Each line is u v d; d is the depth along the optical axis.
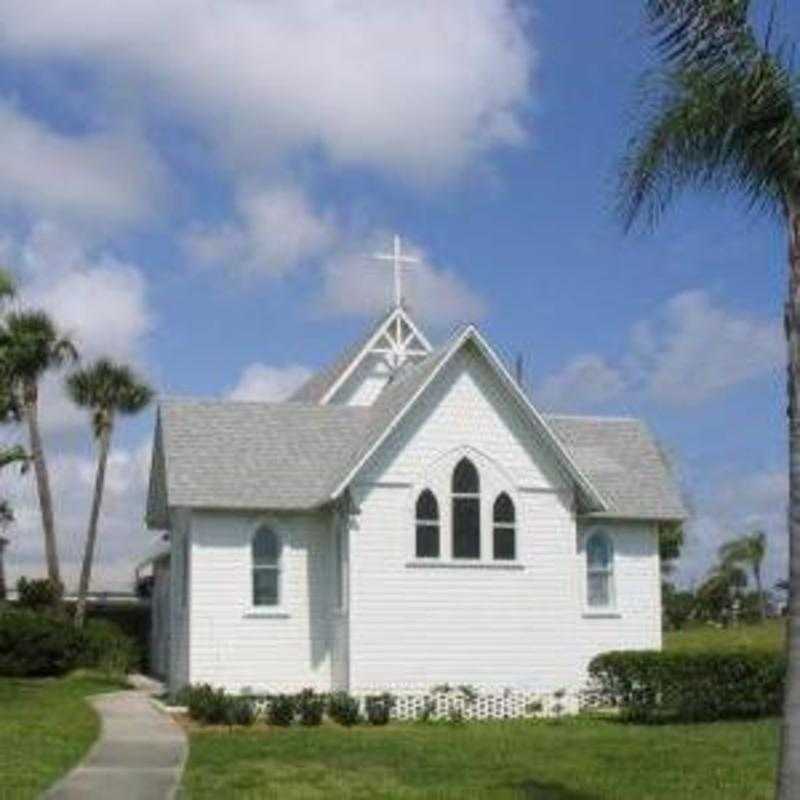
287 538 38.47
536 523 38.16
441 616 37.03
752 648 36.41
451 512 37.56
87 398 65.31
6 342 56.78
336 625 37.59
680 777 23.00
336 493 36.62
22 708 34.66
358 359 47.66
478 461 37.84
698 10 16.50
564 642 37.88
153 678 49.69
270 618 37.94
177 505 37.44
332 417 41.31
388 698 34.06
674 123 16.59
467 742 28.52
